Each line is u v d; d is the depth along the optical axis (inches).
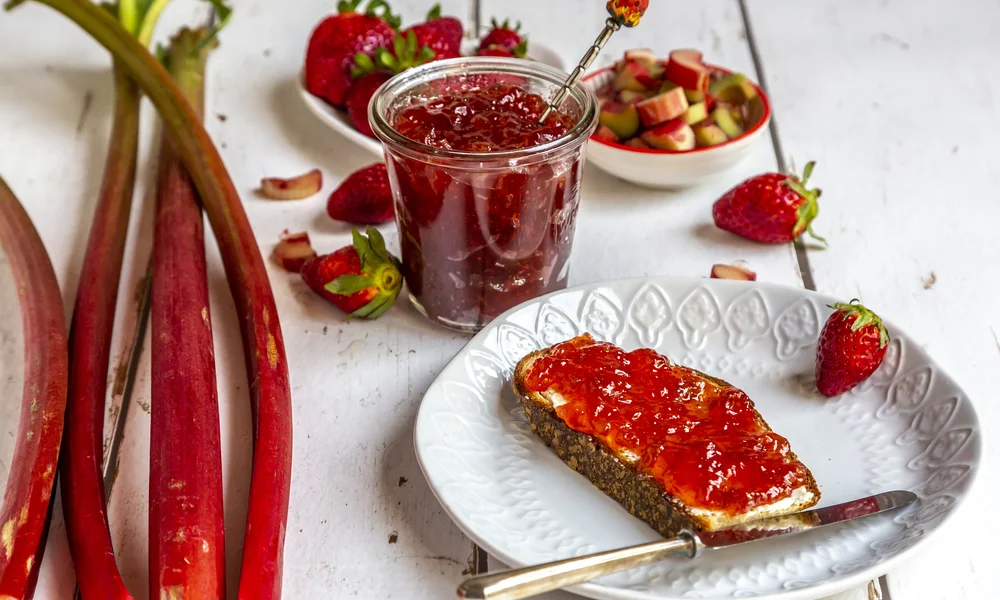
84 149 30.1
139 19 31.5
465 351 23.3
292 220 27.8
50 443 21.4
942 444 21.9
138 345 24.9
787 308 24.4
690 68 28.3
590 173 29.5
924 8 35.3
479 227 23.5
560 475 21.9
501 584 18.8
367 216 27.4
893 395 23.0
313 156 29.8
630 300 24.6
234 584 20.7
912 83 32.1
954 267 26.5
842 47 33.6
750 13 35.2
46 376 22.4
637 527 21.1
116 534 21.6
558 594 20.4
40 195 28.5
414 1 35.5
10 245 25.2
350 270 24.9
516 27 31.1
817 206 26.6
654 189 28.9
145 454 22.8
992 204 28.2
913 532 20.4
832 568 20.2
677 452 21.0
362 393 23.9
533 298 24.5
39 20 35.1
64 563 21.1
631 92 29.2
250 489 21.3
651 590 20.0
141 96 31.6
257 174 29.2
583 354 22.6
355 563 21.2
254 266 24.5
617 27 22.9
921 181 28.9
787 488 20.9
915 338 24.2
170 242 24.9
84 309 23.9
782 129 30.6
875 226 27.6
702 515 20.5
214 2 31.7
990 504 21.8
